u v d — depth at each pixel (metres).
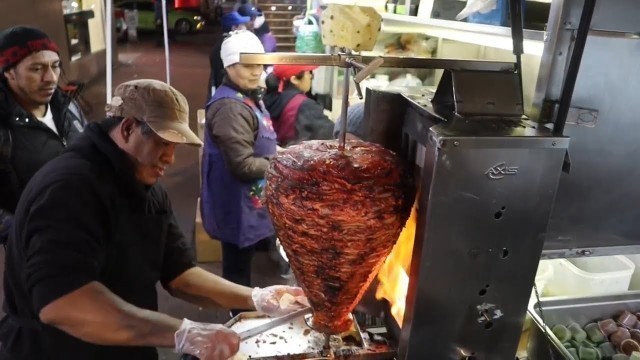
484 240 0.78
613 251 1.05
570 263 1.44
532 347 1.17
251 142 2.20
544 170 0.75
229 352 0.94
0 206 1.75
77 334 1.01
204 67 9.09
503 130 0.75
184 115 1.19
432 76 2.21
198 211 3.13
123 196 1.16
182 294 1.38
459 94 0.80
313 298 0.85
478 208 0.75
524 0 1.11
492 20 1.18
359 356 0.93
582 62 0.88
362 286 0.83
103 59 7.77
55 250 1.00
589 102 0.91
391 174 0.75
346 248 0.74
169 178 4.42
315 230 0.73
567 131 0.93
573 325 1.29
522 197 0.76
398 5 1.90
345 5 1.04
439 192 0.74
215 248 3.10
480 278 0.80
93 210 1.08
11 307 1.23
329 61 0.81
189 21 12.88
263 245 3.24
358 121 1.39
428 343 0.83
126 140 1.15
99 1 7.44
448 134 0.72
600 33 0.87
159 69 8.66
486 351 0.86
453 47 1.97
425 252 0.77
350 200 0.71
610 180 0.98
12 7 4.90
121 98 1.14
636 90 0.91
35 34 1.82
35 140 1.81
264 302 1.21
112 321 0.99
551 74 0.85
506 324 0.85
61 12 5.97
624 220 1.02
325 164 0.74
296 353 0.93
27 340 1.22
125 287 1.21
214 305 1.34
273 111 2.56
